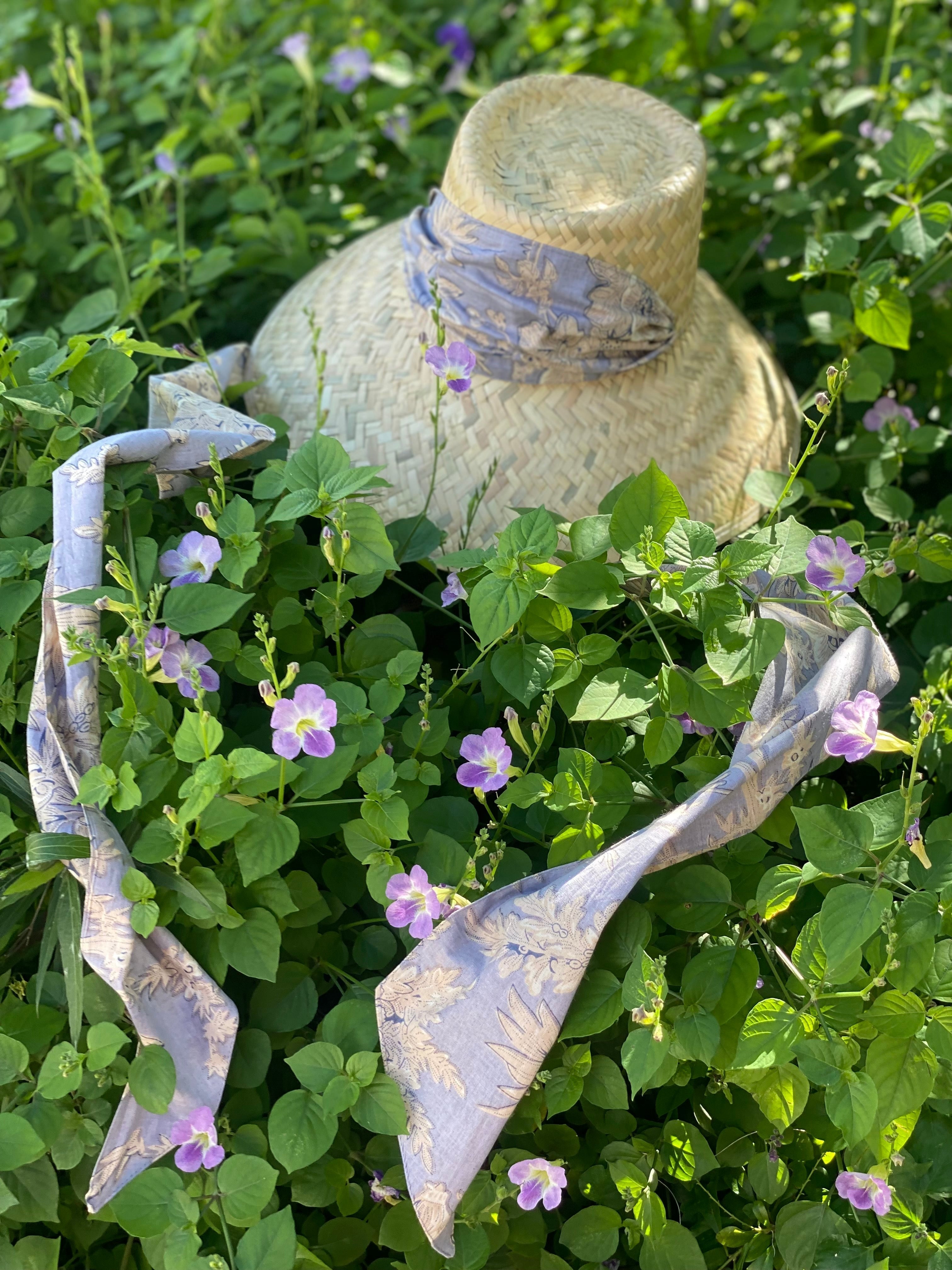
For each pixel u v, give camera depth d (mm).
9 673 617
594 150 725
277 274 1015
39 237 1042
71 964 531
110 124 1119
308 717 524
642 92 769
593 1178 575
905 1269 545
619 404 715
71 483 572
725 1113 589
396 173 1129
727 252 991
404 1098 521
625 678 569
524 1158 548
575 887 518
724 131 1038
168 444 611
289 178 1156
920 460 829
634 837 521
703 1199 600
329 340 791
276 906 539
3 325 685
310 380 776
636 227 666
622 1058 515
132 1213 505
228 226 1018
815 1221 554
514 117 745
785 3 1107
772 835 585
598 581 569
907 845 540
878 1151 520
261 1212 548
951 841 535
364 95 1219
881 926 522
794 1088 542
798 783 616
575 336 685
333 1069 520
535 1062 513
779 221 995
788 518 618
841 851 517
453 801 593
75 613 547
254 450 657
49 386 641
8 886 572
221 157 991
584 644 587
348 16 1239
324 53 1225
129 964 506
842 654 567
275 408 776
